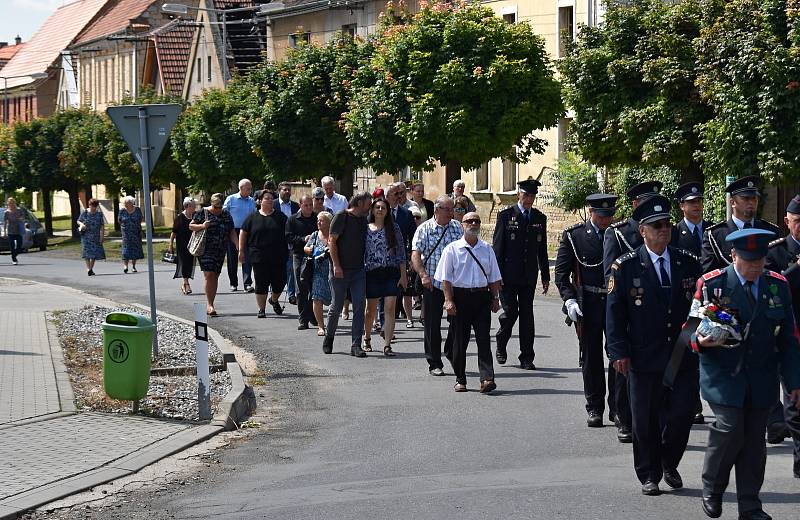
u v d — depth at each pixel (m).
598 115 27.16
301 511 8.07
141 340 11.53
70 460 9.53
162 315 20.67
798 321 9.15
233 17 63.00
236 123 42.53
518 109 29.45
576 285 11.09
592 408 10.94
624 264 8.45
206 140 44.59
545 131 38.81
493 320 19.91
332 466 9.50
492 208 41.34
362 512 7.98
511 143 29.94
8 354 15.32
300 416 11.88
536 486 8.60
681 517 7.70
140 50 78.12
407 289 18.53
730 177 22.69
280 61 38.53
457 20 30.39
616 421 10.65
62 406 11.74
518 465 9.34
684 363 8.30
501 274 14.30
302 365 15.26
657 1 26.86
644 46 26.22
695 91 25.38
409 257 18.52
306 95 36.53
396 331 18.52
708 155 23.59
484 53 30.09
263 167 43.22
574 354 15.53
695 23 25.86
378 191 16.39
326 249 17.75
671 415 8.32
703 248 10.14
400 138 31.45
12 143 62.25
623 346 8.40
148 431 10.73
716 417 7.56
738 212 9.99
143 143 14.48
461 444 10.21
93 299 24.50
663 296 8.37
